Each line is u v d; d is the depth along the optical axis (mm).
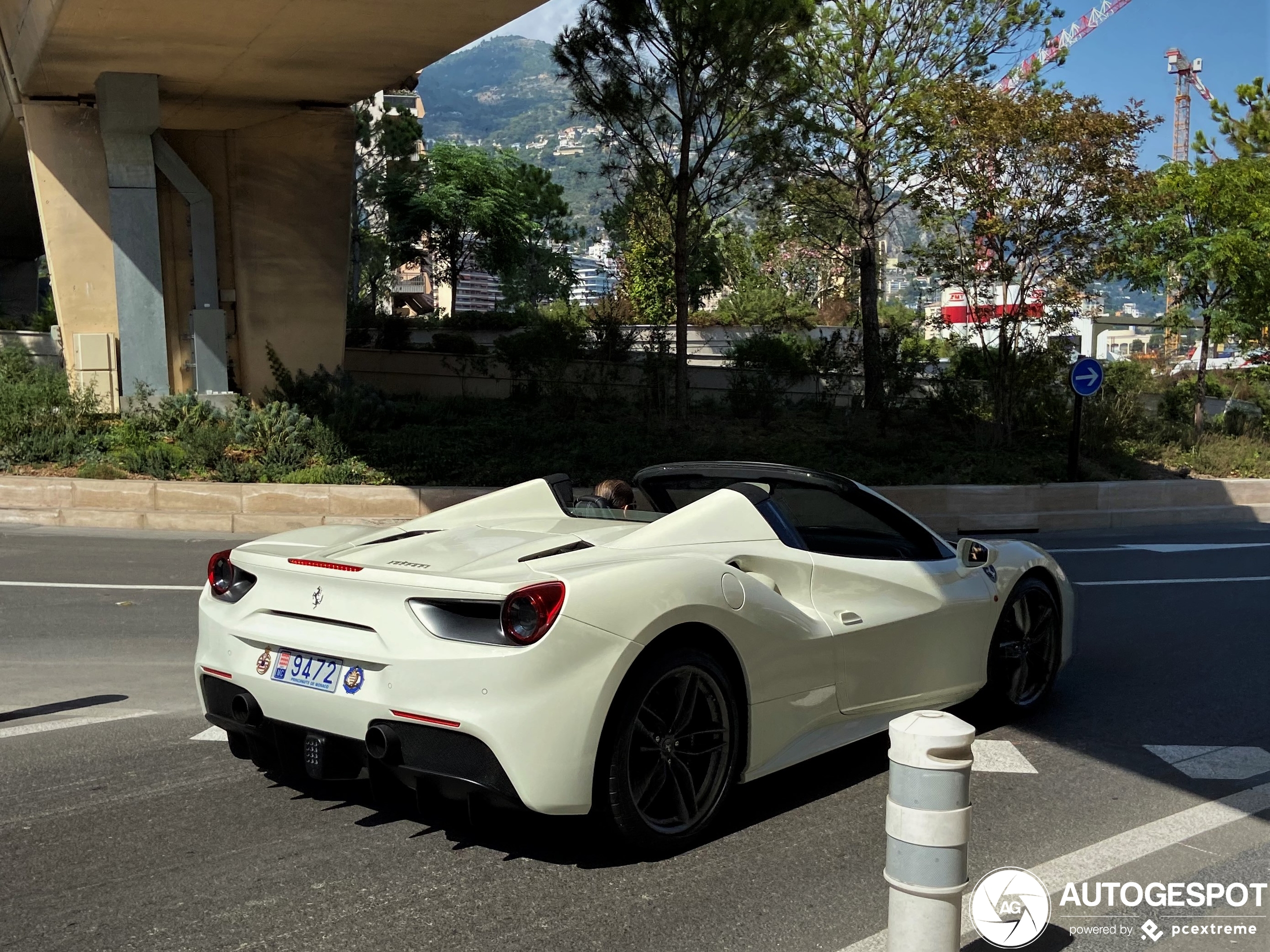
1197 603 9039
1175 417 23516
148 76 17578
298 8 13773
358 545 4188
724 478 4934
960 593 4969
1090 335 30453
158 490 13750
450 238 46656
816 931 3164
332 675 3604
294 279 21656
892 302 40750
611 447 17562
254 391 21594
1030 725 5418
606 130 18250
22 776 4512
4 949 3016
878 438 19016
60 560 10711
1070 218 16938
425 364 25141
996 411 18922
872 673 4457
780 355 24953
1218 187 19984
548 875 3531
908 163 19375
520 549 3908
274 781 4449
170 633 7500
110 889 3402
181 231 21609
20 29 16672
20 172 32125
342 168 21594
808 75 20188
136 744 4961
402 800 4211
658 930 3156
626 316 24625
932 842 2625
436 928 3150
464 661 3332
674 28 17141
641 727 3562
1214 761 4852
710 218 19844
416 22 14352
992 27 20156
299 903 3307
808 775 4609
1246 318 20719
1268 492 17125
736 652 3820
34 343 23766
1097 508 15617
